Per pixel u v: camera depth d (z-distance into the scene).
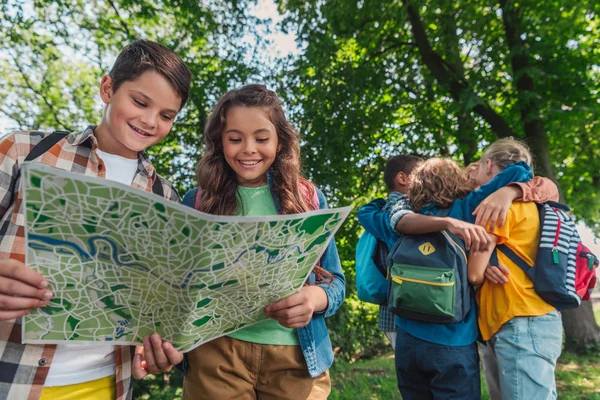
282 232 1.02
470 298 2.15
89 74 9.37
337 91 7.56
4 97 9.02
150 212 0.91
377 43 8.60
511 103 7.78
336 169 7.79
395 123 9.26
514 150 2.45
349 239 7.86
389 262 2.20
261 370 1.49
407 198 2.44
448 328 2.06
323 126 7.52
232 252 1.00
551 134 8.01
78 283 1.03
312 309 1.33
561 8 7.02
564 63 7.13
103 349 1.39
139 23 8.90
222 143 1.60
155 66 1.42
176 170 7.62
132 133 1.43
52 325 1.07
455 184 2.33
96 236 0.97
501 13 7.42
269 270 1.11
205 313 1.15
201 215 0.90
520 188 2.15
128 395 1.46
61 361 1.30
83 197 0.90
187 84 1.51
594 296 11.96
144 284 1.06
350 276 7.82
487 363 2.37
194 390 1.48
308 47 7.82
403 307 2.07
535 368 1.96
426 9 7.59
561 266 1.98
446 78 7.75
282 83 8.09
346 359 7.94
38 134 1.42
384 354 8.33
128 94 1.41
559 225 2.08
